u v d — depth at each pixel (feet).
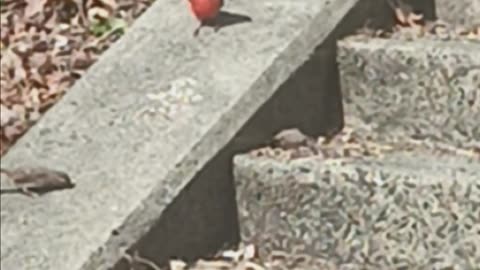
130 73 10.11
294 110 9.73
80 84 10.21
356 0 10.03
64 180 9.42
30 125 11.49
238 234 9.53
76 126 9.87
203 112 9.51
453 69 9.53
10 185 9.53
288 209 9.30
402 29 10.37
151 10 10.66
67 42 12.31
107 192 9.25
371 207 9.01
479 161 9.12
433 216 8.82
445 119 9.62
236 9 10.23
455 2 10.50
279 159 9.35
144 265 9.07
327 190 9.13
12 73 12.12
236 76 9.66
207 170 9.30
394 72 9.75
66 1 12.55
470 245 8.74
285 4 10.12
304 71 9.75
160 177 9.20
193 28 10.25
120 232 9.00
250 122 9.48
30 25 12.58
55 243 9.05
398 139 9.82
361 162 9.18
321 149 9.59
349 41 9.92
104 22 12.35
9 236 9.19
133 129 9.62
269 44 9.81
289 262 9.33
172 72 9.93
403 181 8.87
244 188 9.43
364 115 9.91
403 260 8.96
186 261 9.27
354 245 9.11
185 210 9.23
